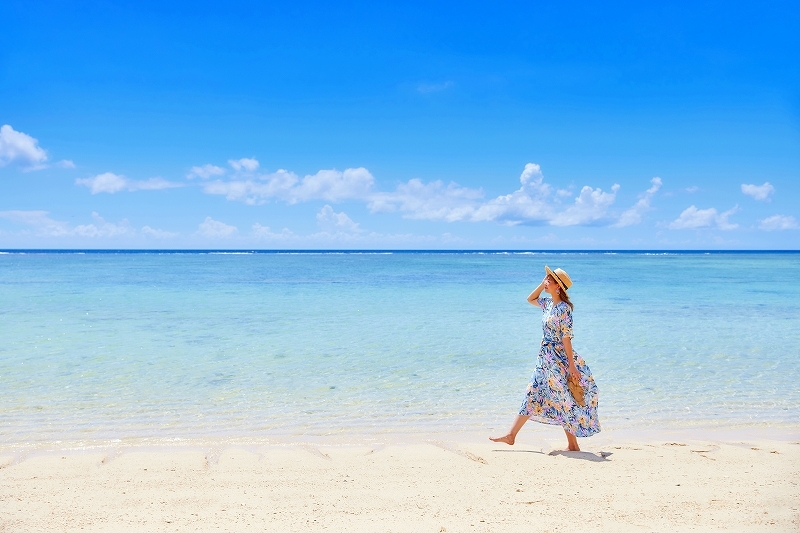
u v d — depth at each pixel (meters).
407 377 10.64
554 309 6.51
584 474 5.51
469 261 113.12
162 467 5.72
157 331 16.12
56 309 21.45
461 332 16.22
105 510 4.45
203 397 9.10
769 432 7.46
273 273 54.81
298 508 4.53
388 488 5.06
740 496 4.80
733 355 12.90
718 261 114.75
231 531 4.03
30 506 4.54
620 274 55.88
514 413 8.37
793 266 80.81
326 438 7.10
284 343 14.25
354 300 26.11
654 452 6.37
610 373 11.07
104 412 8.19
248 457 6.13
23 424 7.56
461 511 4.46
